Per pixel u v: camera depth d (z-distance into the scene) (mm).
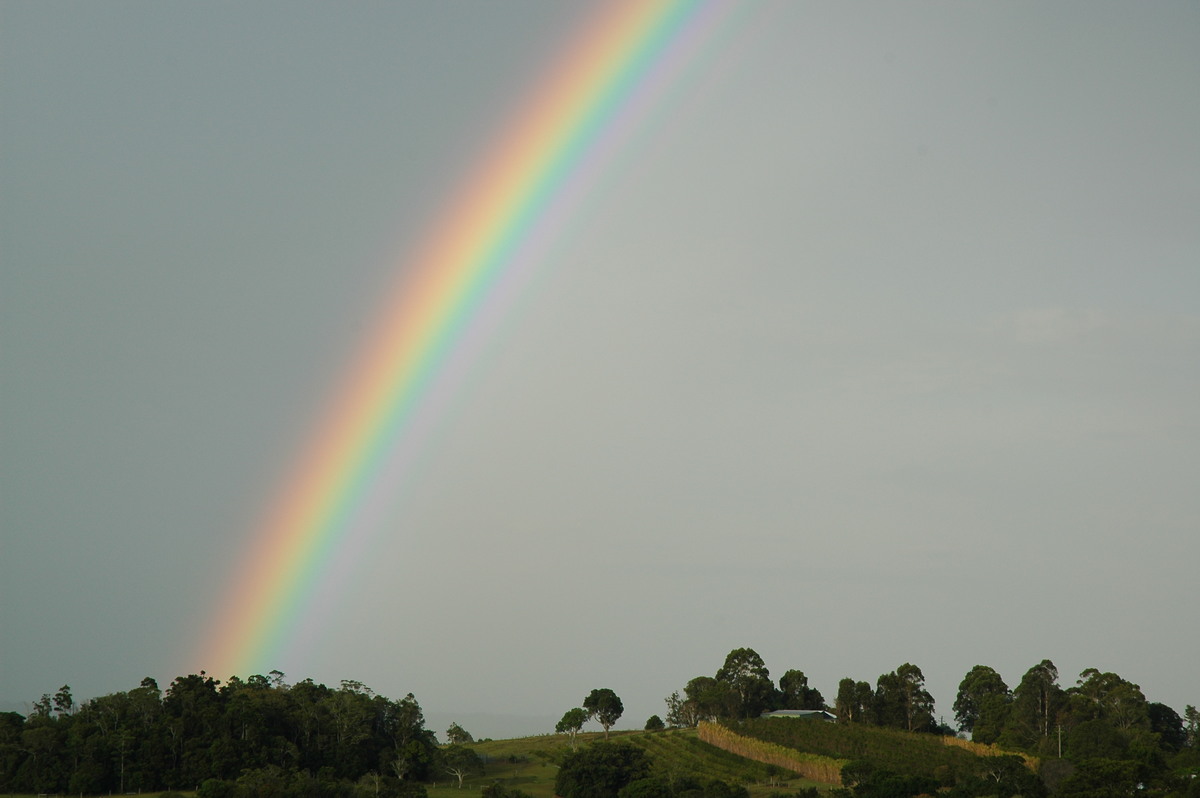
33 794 170875
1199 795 125875
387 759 191750
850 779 160500
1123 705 189875
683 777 163250
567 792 171000
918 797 146375
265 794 155250
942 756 178625
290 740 188625
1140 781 136750
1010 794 141750
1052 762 155750
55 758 174750
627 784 165250
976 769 162875
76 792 169625
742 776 176875
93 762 173625
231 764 174625
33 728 182750
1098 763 138375
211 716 182750
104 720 184375
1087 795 131125
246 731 182750
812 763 175875
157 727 180375
